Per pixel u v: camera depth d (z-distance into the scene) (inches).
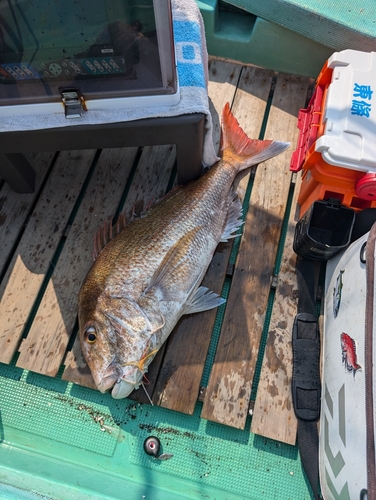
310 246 32.5
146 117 27.0
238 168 35.6
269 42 42.1
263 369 32.2
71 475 29.9
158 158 39.3
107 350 27.5
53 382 32.9
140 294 29.0
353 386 25.6
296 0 37.7
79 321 29.1
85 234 36.2
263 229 36.7
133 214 35.1
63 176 38.5
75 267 35.0
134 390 31.5
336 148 30.2
